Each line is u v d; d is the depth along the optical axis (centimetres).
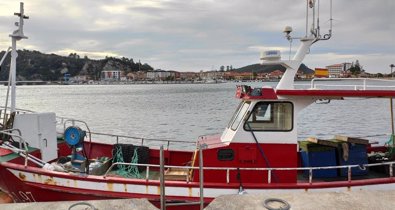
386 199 306
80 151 852
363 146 795
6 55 920
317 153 786
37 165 833
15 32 907
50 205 301
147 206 303
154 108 4841
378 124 2820
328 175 784
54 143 902
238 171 696
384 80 726
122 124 3209
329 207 289
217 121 3331
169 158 961
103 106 5362
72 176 707
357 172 793
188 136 2525
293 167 705
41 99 7619
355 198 307
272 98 702
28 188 723
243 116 718
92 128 2956
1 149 809
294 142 707
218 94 9062
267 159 707
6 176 733
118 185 698
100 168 823
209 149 711
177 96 8200
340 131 2530
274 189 672
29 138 852
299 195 313
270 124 712
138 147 904
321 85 766
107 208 297
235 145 712
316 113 3766
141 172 892
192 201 678
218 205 293
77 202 306
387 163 702
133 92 11612
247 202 297
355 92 692
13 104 897
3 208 295
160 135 2572
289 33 756
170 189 686
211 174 705
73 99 7550
